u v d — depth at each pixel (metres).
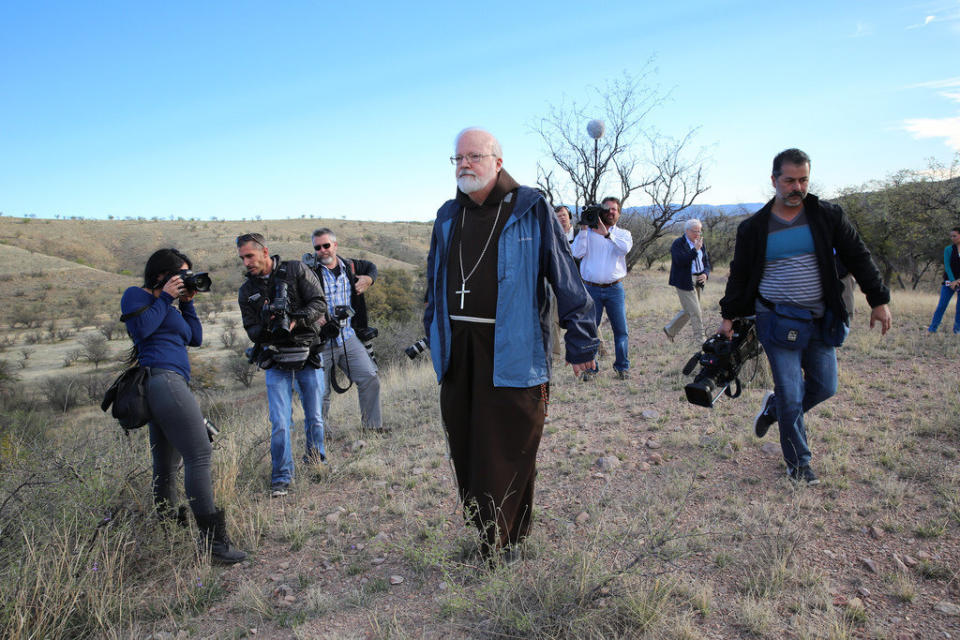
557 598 2.55
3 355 37.28
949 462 3.72
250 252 4.42
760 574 2.74
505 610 2.53
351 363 5.66
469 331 2.97
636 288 20.20
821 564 2.82
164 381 3.33
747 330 3.94
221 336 38.84
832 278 3.47
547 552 3.05
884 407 4.93
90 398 16.25
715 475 3.91
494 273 2.94
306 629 2.69
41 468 3.62
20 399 18.42
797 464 3.68
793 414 3.62
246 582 3.16
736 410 5.15
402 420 6.21
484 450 2.90
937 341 7.52
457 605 2.53
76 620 2.79
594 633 2.38
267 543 3.63
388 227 153.38
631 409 5.57
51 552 2.93
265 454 4.87
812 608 2.51
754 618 2.42
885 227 24.56
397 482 4.40
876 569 2.74
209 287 3.63
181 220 148.50
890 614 2.44
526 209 2.94
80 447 4.15
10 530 3.14
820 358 3.68
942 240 23.03
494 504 2.89
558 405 5.98
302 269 4.61
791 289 3.55
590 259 6.69
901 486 3.43
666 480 3.88
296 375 4.82
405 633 2.56
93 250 114.19
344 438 5.79
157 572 3.24
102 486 3.35
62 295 69.94
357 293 5.67
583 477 4.09
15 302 64.81
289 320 4.33
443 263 3.11
